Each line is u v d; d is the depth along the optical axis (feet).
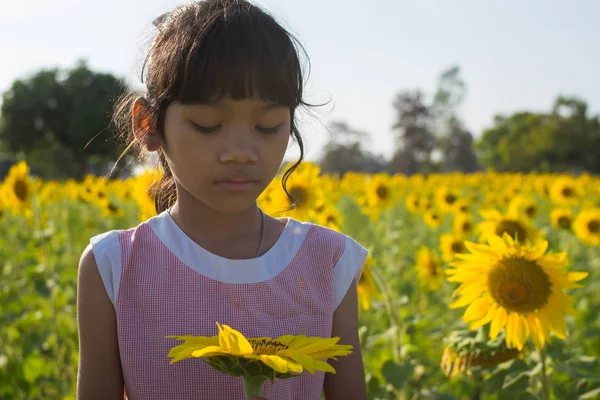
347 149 159.43
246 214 4.89
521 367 7.51
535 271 7.55
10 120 172.86
